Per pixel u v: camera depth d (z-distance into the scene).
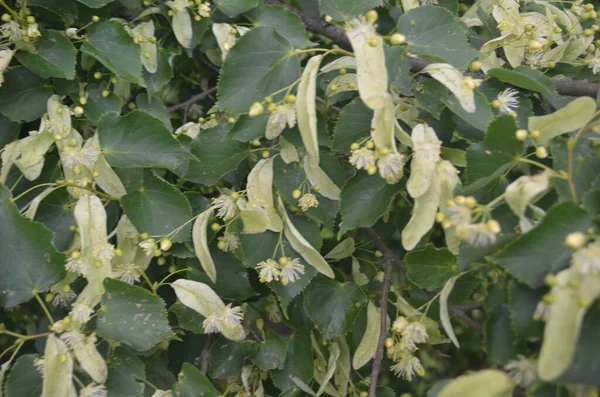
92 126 0.77
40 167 0.72
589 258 0.55
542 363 0.55
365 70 0.62
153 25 0.76
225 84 0.69
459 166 0.69
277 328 0.88
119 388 0.69
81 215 0.69
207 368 0.75
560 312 0.55
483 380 0.58
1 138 0.75
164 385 0.75
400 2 0.80
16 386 0.68
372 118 0.67
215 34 0.74
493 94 0.71
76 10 0.75
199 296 0.70
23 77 0.74
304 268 0.71
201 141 0.73
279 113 0.66
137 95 0.77
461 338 0.92
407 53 0.68
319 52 0.78
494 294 0.64
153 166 0.71
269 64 0.69
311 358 0.74
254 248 0.71
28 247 0.68
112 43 0.74
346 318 0.74
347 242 0.76
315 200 0.70
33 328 0.87
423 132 0.65
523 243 0.59
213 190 0.79
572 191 0.61
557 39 0.77
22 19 0.72
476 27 0.82
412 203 0.76
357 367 0.73
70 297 0.72
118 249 0.70
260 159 0.74
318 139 0.70
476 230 0.60
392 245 0.87
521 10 0.80
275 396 0.78
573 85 0.73
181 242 0.72
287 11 0.75
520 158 0.63
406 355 0.70
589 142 0.64
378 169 0.68
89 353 0.67
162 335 0.68
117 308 0.68
